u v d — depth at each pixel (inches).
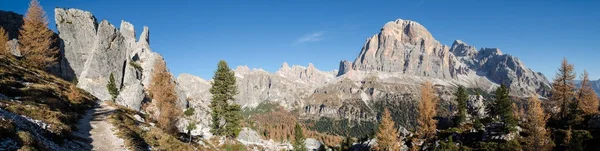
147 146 1409.9
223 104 2721.5
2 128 783.1
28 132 876.6
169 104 2194.9
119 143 1306.6
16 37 4037.9
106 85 3853.3
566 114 2822.3
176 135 2167.8
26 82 2124.8
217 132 2743.6
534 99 2292.1
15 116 1000.9
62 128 1216.2
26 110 1253.1
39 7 3068.4
